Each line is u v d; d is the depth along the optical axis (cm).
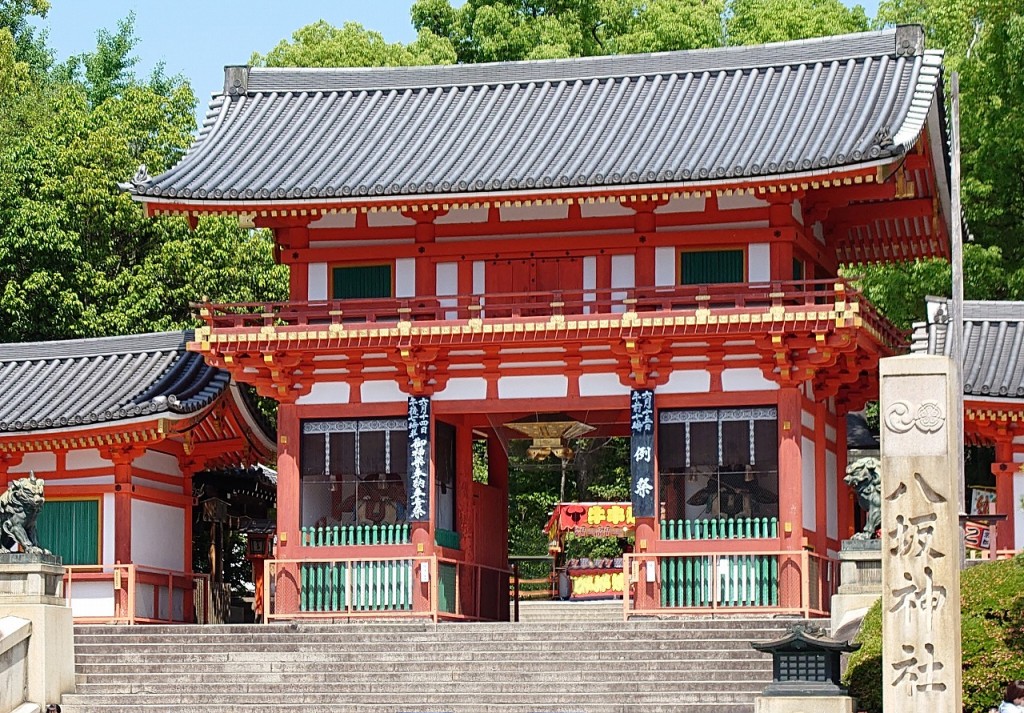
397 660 3072
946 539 2077
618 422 3812
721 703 2741
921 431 2100
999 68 4803
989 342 3894
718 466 3544
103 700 3000
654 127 3756
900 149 3281
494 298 3728
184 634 3288
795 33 5941
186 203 3606
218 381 3944
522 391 3666
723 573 3488
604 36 6588
